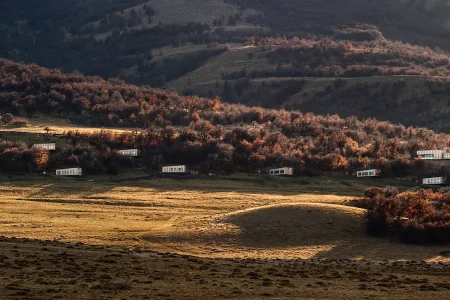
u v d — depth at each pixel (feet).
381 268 625.82
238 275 495.41
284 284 462.19
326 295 427.74
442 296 433.48
